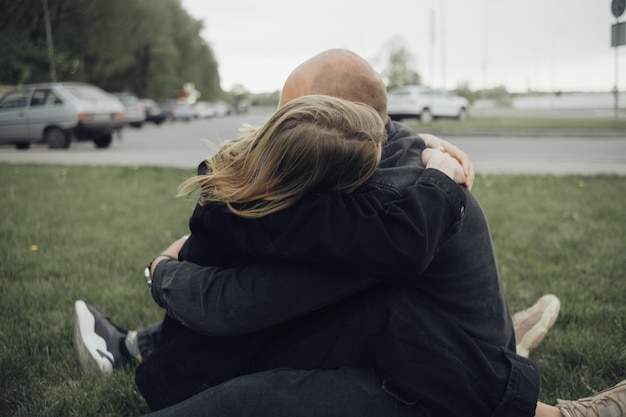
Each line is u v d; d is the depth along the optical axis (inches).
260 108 3614.7
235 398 52.7
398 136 66.1
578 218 201.0
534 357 94.0
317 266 52.8
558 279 134.7
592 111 1701.5
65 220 200.2
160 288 59.6
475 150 498.9
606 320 109.0
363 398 53.1
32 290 124.1
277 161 52.0
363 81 65.1
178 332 61.8
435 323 54.7
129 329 106.1
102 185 282.2
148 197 249.3
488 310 58.6
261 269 54.0
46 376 88.0
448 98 930.1
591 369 90.2
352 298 55.8
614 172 318.0
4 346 95.3
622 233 178.5
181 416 52.4
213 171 56.7
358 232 50.7
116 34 1518.2
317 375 54.1
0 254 152.9
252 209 53.3
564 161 402.9
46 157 442.3
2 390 82.6
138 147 579.8
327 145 51.6
